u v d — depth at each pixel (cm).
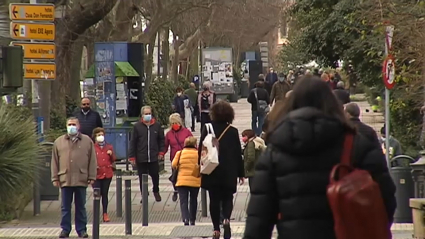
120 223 5656
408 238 4684
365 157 1795
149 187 7256
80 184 4931
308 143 1767
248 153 5447
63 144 4947
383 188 1792
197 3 15150
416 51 6419
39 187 5931
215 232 4528
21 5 5984
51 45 6028
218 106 4503
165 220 5791
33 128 5328
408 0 6625
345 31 9275
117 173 7212
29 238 5012
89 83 9419
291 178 1791
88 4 9125
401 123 8312
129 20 13212
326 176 1775
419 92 7256
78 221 4997
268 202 1833
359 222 1683
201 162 4406
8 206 5475
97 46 9175
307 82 1859
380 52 7650
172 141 6259
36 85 6231
